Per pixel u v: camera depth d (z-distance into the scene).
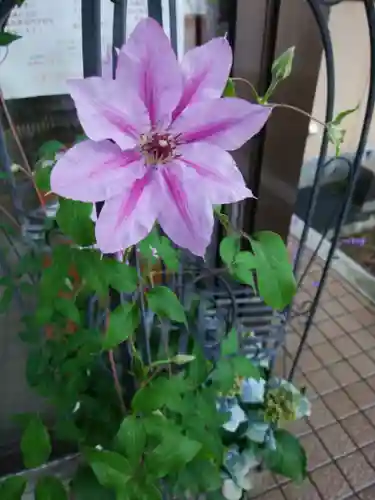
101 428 0.44
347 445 0.70
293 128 0.55
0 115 0.43
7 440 0.63
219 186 0.24
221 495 0.53
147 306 0.39
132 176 0.23
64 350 0.41
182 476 0.44
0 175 0.40
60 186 0.22
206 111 0.23
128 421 0.36
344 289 0.93
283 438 0.57
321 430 0.72
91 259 0.31
